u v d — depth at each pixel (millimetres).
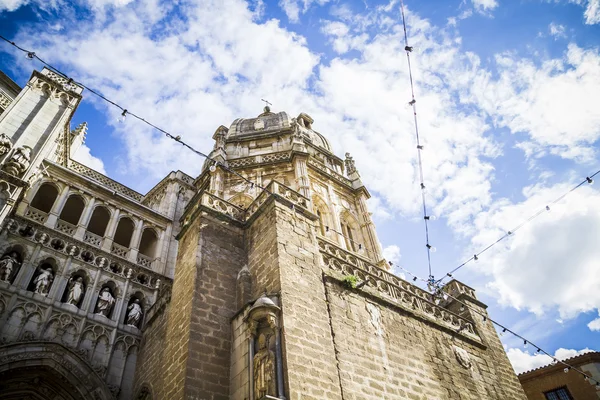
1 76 27438
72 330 17922
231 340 13844
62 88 23766
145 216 25641
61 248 20156
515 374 20453
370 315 16109
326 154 33781
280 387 11227
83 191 23406
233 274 15859
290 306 13266
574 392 26734
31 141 20375
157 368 16719
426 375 15969
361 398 12867
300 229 16578
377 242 28188
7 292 17031
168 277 23156
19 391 16281
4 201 17031
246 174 28438
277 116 35469
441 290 22594
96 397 16734
